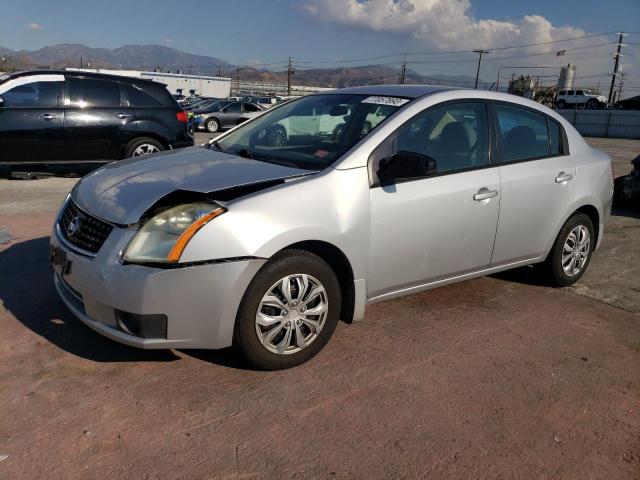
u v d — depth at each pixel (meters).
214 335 2.81
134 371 3.01
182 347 2.79
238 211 2.77
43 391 2.78
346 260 3.16
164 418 2.62
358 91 4.01
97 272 2.75
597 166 4.64
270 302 2.92
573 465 2.48
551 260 4.48
